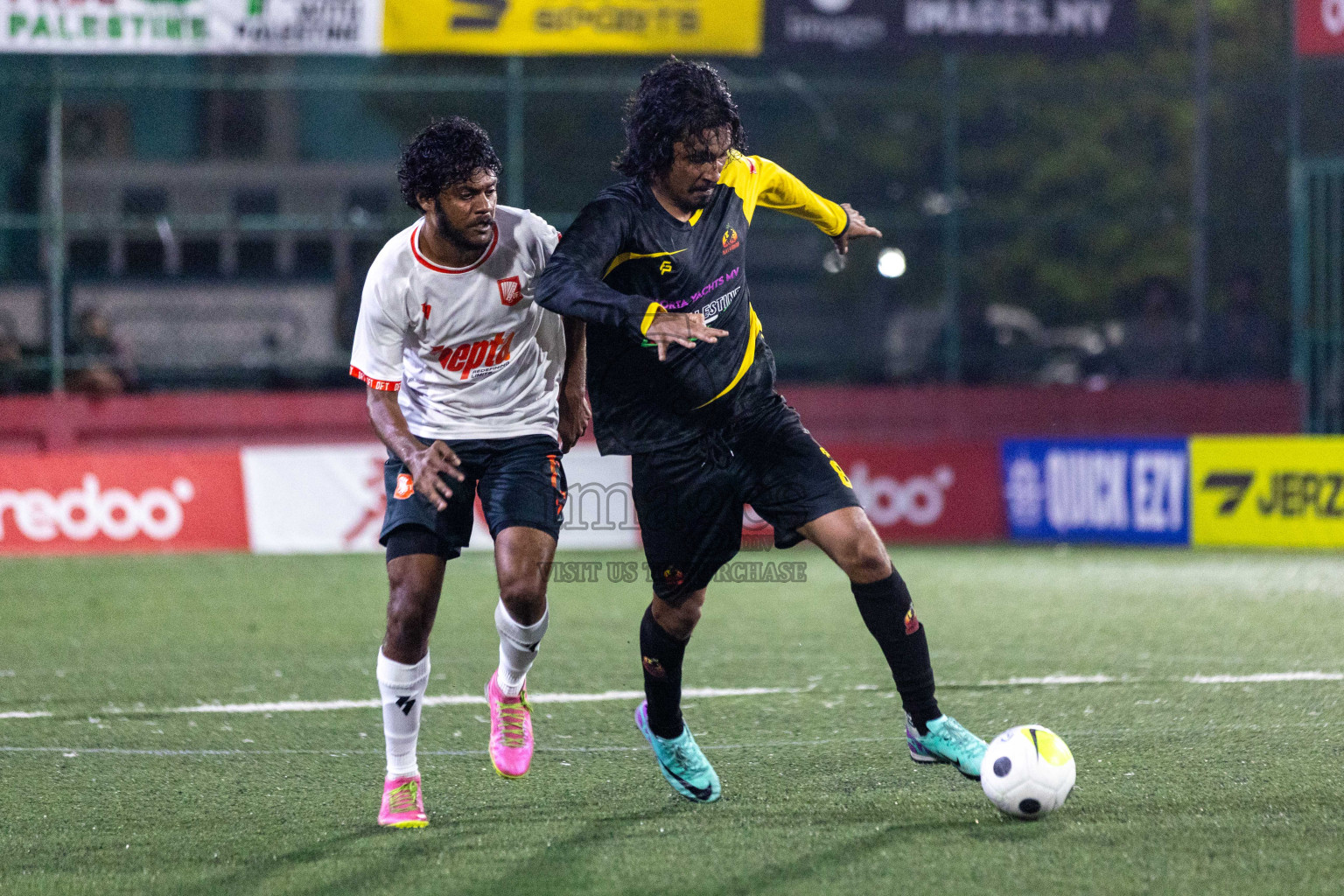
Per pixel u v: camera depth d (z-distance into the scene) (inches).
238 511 1546.5
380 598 1221.1
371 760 669.9
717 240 549.3
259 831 551.2
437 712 772.6
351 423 1763.0
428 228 553.9
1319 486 1473.9
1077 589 1230.3
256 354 1807.3
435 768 650.2
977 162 2645.2
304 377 1846.7
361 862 507.8
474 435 579.8
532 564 562.6
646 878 482.6
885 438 1834.4
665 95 517.7
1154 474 1550.2
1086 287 2613.2
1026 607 1130.0
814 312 2308.1
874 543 547.8
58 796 607.2
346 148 2492.6
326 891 476.7
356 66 2458.2
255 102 2450.8
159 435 1732.3
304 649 983.0
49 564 1450.5
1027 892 460.4
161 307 1806.1
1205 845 507.8
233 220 1712.6
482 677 872.3
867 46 1609.3
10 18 1521.9
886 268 1861.5
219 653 970.7
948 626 1042.7
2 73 2158.0
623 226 530.0
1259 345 1897.1
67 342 1721.2
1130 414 1844.2
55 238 1680.6
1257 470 1499.8
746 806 573.9
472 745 696.4
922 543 1616.6
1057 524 1606.8
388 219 1776.6
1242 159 2250.2
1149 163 2647.6
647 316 491.5
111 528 1531.7
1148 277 2608.3
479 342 569.9
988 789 542.6
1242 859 491.2
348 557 1501.0
